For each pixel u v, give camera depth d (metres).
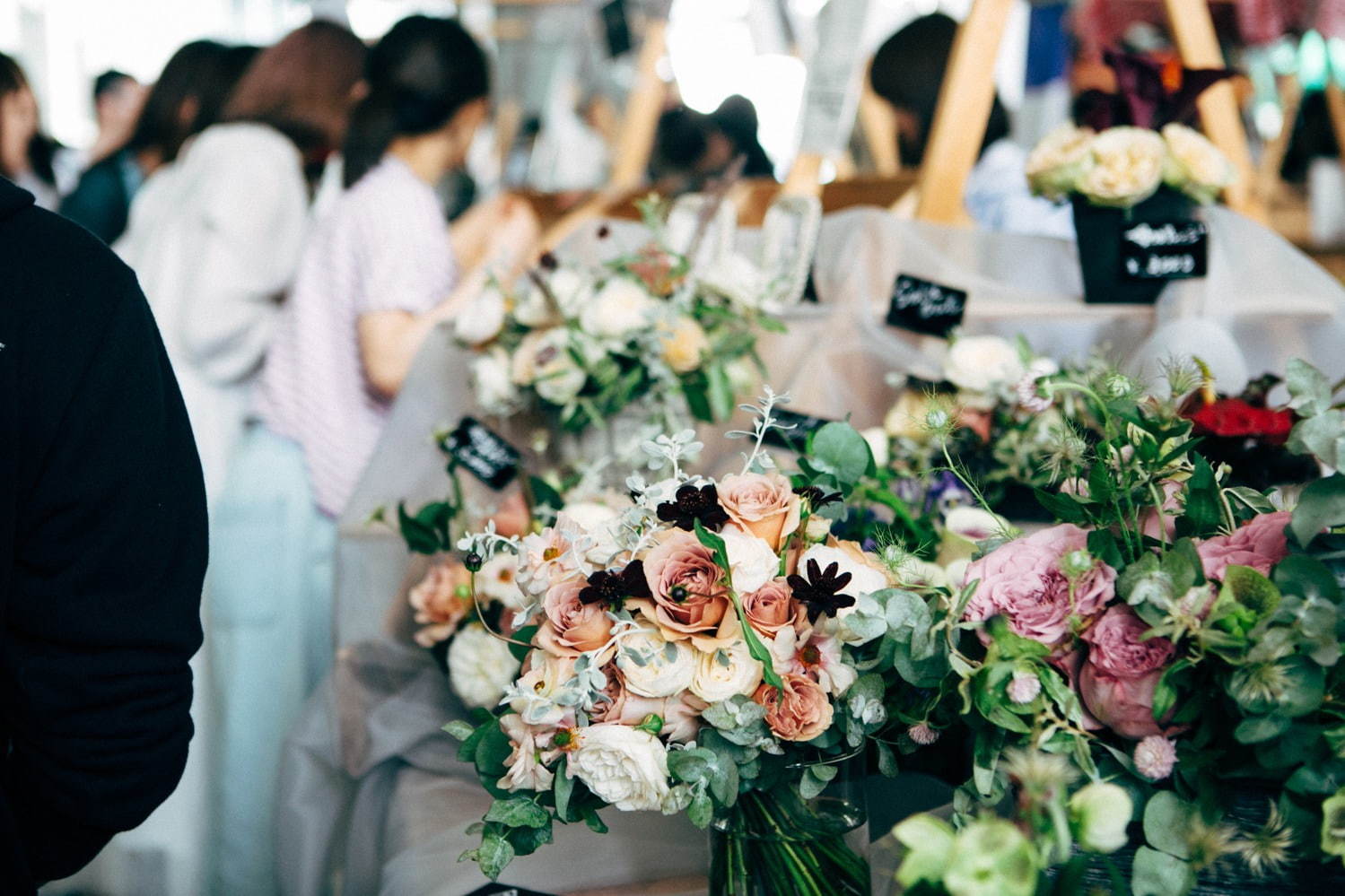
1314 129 3.00
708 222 1.61
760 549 0.79
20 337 0.80
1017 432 1.37
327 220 2.43
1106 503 0.83
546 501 1.41
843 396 1.55
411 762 1.58
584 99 3.29
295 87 2.50
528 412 1.59
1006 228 2.64
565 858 1.18
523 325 1.53
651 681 0.77
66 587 0.82
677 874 1.16
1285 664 0.72
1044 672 0.77
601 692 0.78
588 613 0.79
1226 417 1.17
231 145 2.44
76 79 3.55
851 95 1.74
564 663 0.79
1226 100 1.61
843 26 1.73
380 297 2.36
